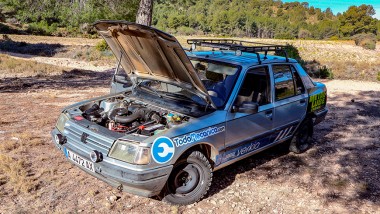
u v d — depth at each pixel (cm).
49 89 1166
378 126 848
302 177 544
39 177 479
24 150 563
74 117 449
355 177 553
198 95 439
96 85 1320
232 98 463
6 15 5584
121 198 442
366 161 623
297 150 632
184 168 420
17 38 4334
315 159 623
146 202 436
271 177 538
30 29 5550
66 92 1118
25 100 951
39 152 565
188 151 418
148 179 370
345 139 744
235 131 466
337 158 632
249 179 526
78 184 470
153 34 389
